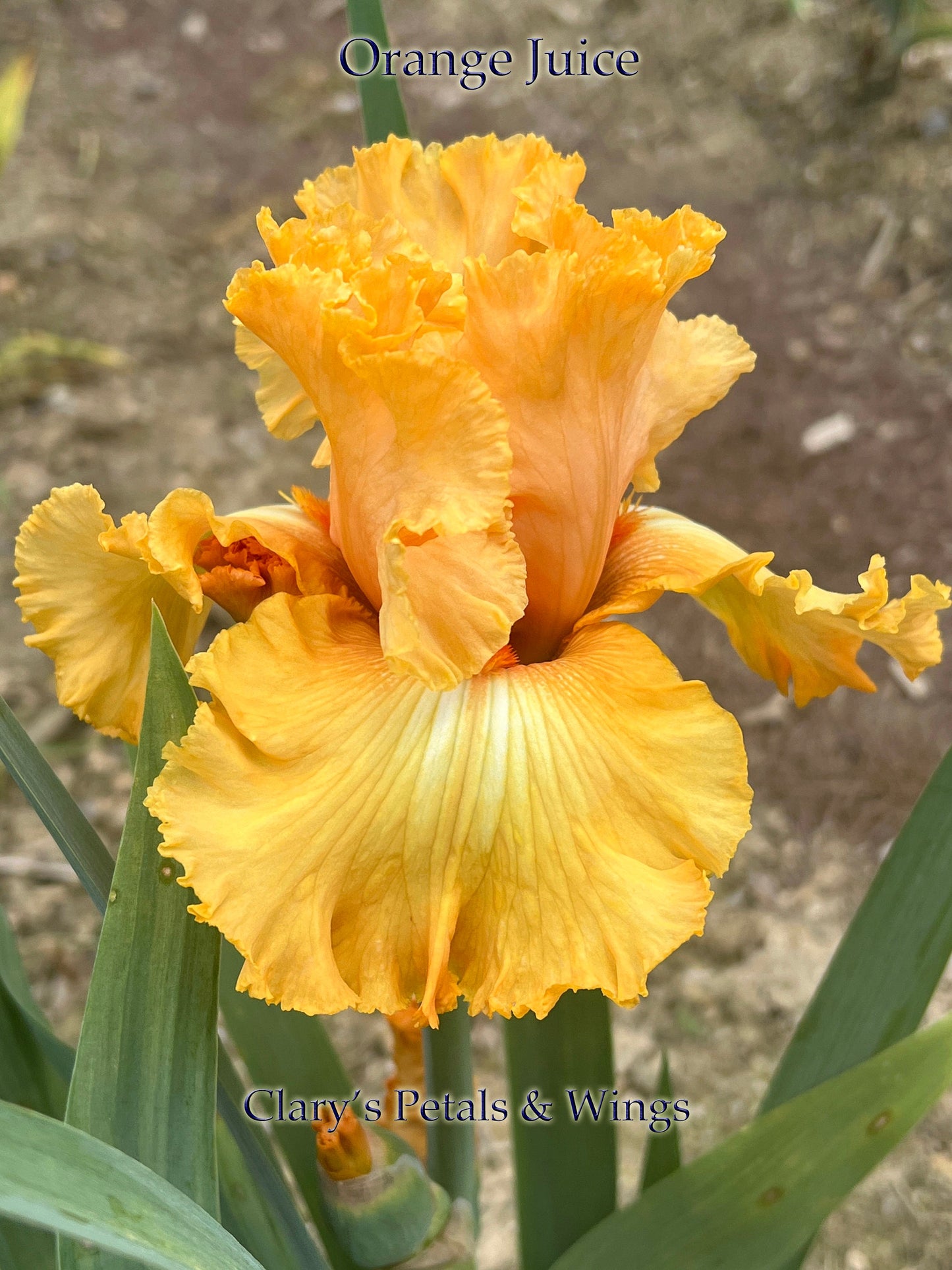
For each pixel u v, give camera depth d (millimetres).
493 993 222
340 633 259
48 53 1281
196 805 222
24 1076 318
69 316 972
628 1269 297
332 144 1157
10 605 768
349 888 227
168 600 276
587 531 262
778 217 1029
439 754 234
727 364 301
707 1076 546
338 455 248
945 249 974
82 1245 230
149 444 871
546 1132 330
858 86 1122
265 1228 323
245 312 241
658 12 1253
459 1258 296
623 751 233
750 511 801
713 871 227
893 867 307
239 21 1341
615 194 1053
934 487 811
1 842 642
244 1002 342
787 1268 325
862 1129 287
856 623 249
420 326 238
